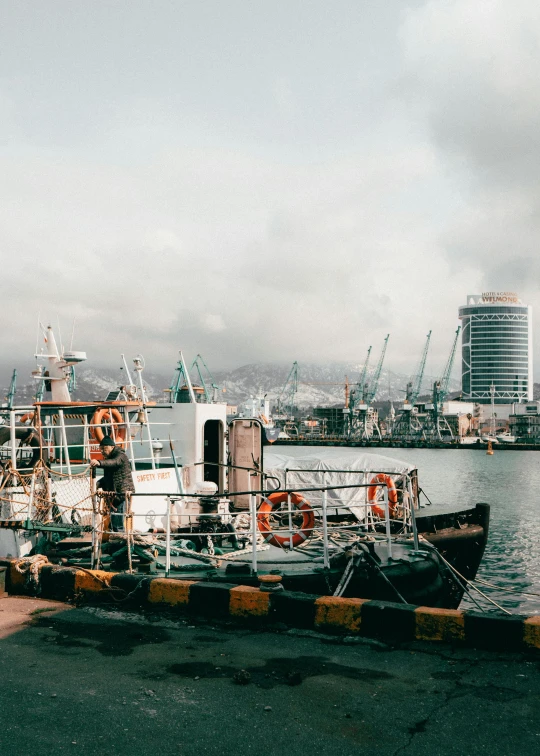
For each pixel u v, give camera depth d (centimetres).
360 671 728
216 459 1786
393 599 1131
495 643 790
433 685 689
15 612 966
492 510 5322
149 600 984
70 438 1605
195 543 1345
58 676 707
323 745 561
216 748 552
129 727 587
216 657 773
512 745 565
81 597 1016
